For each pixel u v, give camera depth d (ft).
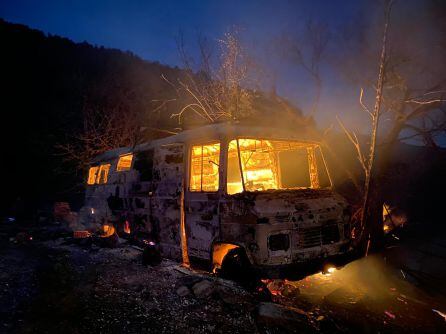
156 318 12.74
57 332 11.26
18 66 71.97
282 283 17.19
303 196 15.87
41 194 58.08
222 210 15.48
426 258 20.44
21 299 13.92
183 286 15.21
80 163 49.32
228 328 12.25
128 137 46.65
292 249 14.25
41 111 63.82
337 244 15.64
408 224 23.67
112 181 25.85
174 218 18.43
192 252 17.19
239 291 14.93
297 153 20.51
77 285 15.80
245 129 16.88
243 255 14.83
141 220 21.48
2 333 11.00
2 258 20.33
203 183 18.80
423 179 25.39
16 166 58.08
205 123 21.95
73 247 24.27
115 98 64.03
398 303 16.02
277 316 12.51
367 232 18.25
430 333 13.39
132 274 17.56
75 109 63.31
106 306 13.53
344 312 14.84
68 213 40.57
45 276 16.90
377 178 20.35
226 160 15.98
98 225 27.32
